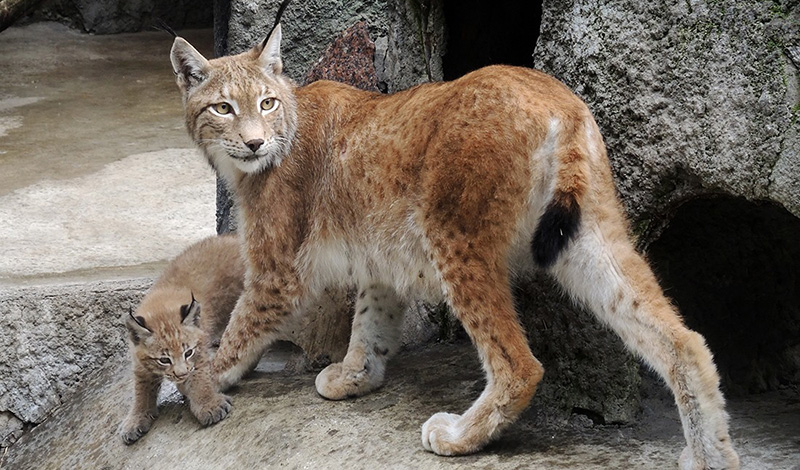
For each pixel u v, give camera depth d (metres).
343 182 4.93
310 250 5.15
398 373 5.49
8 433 6.57
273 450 4.88
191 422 5.44
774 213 4.96
